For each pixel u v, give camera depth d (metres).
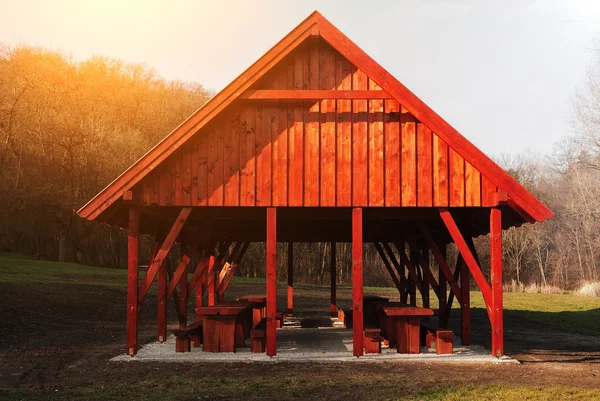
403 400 7.35
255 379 8.94
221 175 11.02
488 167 10.82
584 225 46.69
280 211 12.75
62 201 39.44
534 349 13.06
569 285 46.16
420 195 10.94
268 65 10.85
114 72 46.19
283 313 18.61
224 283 18.89
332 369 9.88
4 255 43.22
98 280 28.41
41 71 41.75
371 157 11.03
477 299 30.22
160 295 13.56
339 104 11.12
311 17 10.88
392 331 12.37
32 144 39.41
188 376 9.24
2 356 11.49
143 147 42.50
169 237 11.03
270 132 11.08
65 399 7.60
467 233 14.02
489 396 7.57
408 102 10.86
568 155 47.53
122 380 8.96
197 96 50.22
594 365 10.71
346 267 46.16
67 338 14.16
